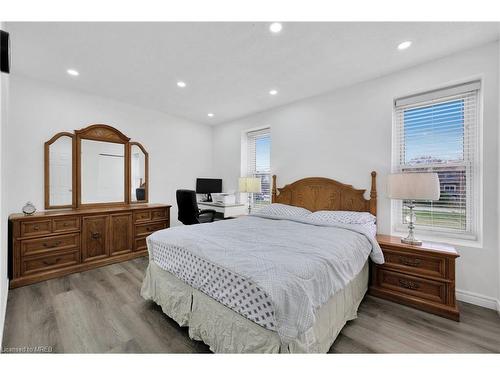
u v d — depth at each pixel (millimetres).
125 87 3096
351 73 2635
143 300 2156
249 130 4340
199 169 4770
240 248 1614
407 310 2014
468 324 1797
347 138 2971
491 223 2049
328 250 1623
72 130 3174
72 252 2807
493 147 2041
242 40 2047
